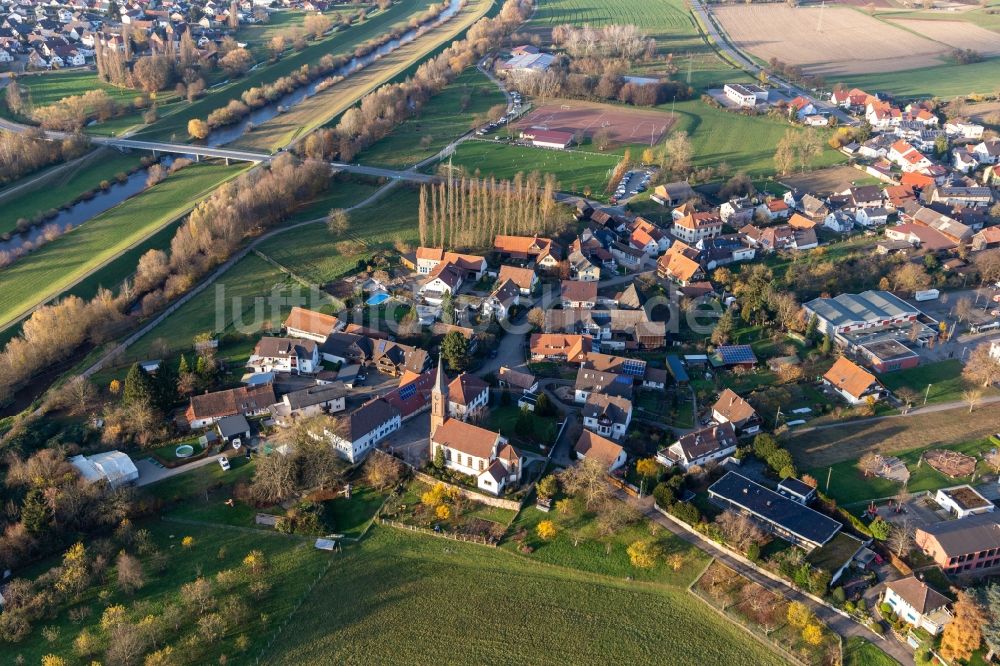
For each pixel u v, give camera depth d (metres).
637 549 153.88
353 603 147.50
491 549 158.38
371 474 175.00
